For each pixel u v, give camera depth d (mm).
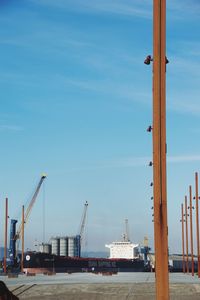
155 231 18719
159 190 18688
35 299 51406
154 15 18812
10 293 15320
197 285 58875
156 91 18703
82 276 98688
